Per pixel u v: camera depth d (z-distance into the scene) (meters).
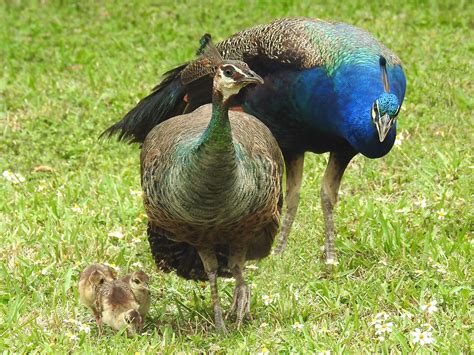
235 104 12.31
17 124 16.78
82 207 13.48
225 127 8.74
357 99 11.20
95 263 10.98
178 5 23.64
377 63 11.46
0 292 11.16
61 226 12.93
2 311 10.75
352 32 11.94
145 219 13.09
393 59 11.98
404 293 10.91
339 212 13.22
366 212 12.95
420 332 9.60
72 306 10.95
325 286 11.14
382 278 11.42
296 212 12.59
